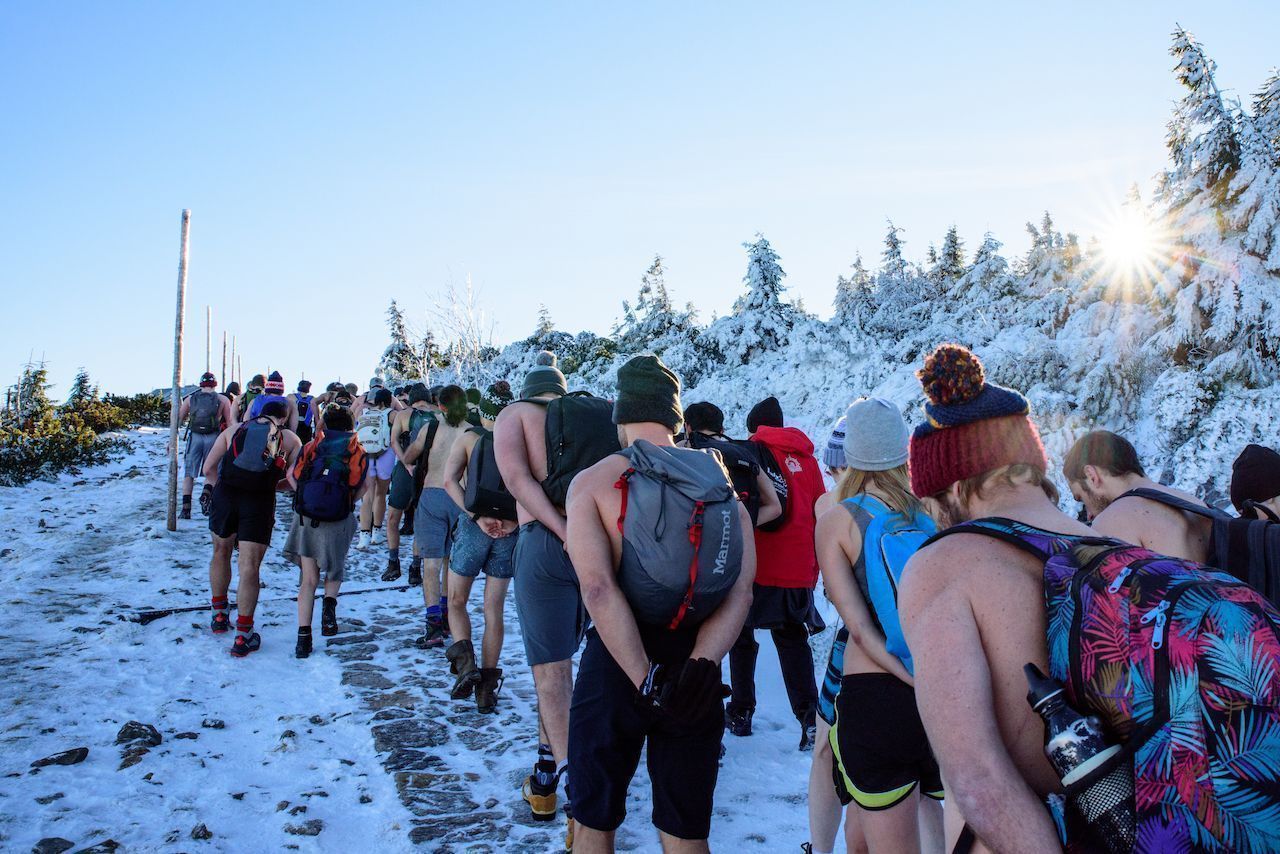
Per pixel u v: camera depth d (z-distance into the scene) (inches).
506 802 169.5
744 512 114.1
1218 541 109.3
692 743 110.1
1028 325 512.1
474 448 212.7
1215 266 386.0
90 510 540.4
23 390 1045.8
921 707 54.9
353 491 278.2
